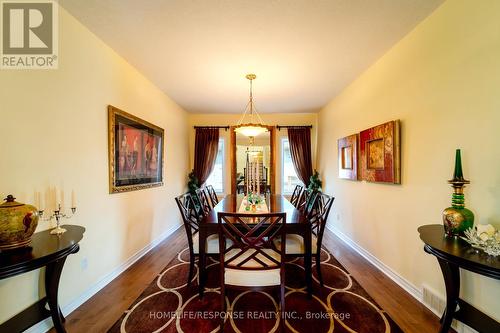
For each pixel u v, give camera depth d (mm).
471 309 1487
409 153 2215
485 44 1497
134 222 2959
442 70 1830
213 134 5387
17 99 1547
